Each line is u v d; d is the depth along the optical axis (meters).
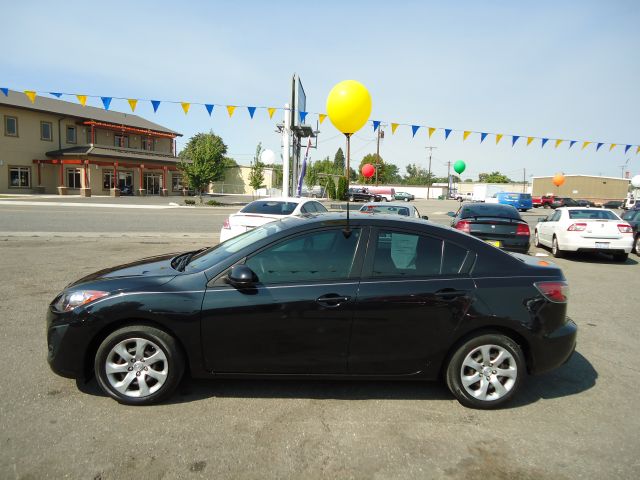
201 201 34.75
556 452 3.06
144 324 3.50
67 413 3.34
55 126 41.34
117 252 10.55
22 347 4.53
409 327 3.56
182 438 3.07
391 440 3.14
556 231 12.37
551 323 3.68
